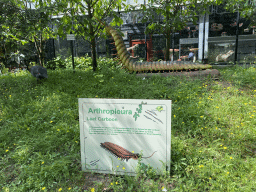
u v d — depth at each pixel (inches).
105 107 98.0
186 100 181.9
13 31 280.1
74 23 284.4
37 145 131.8
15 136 146.6
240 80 222.4
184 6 379.9
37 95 223.6
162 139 96.3
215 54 425.4
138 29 464.8
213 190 86.6
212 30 425.1
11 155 124.1
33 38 322.3
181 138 129.5
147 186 91.7
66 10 253.9
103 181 100.1
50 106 187.6
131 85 233.0
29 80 267.1
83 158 104.7
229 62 367.2
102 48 480.4
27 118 166.6
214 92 201.5
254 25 358.0
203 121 146.1
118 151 100.8
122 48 305.7
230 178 92.4
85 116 100.7
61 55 487.8
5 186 98.3
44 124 158.6
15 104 201.3
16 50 399.2
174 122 149.8
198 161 108.0
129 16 455.2
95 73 296.8
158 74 269.1
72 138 141.3
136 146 99.0
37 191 95.6
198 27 430.0
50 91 228.1
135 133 97.9
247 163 100.3
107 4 320.5
